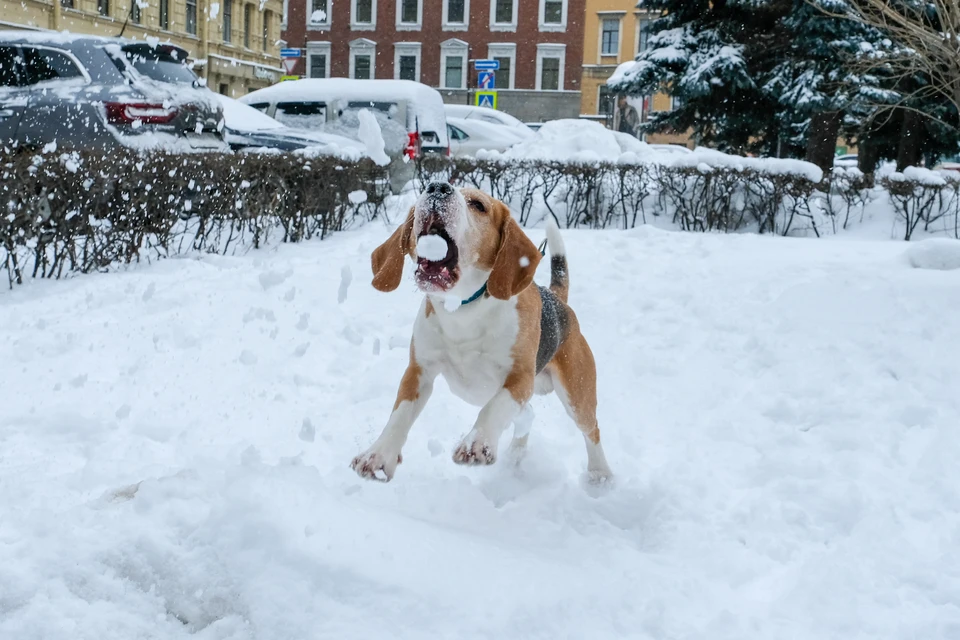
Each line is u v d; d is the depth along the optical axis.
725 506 4.06
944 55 9.32
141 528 3.10
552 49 51.28
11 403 4.78
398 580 2.85
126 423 4.64
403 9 52.16
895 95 16.83
